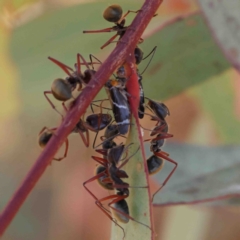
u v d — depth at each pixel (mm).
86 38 348
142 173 281
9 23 343
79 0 346
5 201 452
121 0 347
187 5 349
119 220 293
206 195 318
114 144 309
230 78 361
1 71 345
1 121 380
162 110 311
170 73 337
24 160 446
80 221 444
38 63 345
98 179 319
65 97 289
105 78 275
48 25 345
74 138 431
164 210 382
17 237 459
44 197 455
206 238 375
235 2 303
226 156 331
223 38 305
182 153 334
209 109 367
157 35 333
